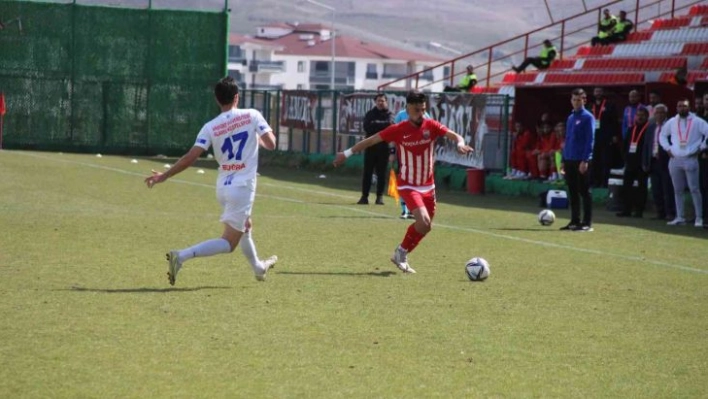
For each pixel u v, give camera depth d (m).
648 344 21.17
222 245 25.62
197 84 99.81
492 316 23.42
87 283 25.80
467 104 68.56
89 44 98.00
